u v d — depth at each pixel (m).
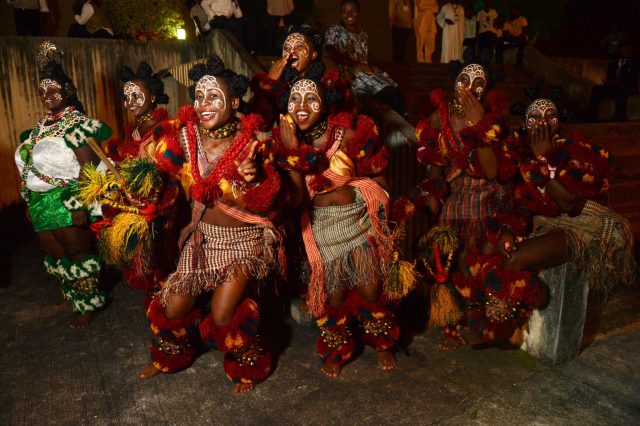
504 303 3.06
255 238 2.92
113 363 3.33
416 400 2.92
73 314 4.02
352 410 2.84
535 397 2.94
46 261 3.90
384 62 7.55
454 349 3.44
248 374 2.99
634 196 5.25
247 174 2.59
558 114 2.96
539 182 2.89
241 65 5.17
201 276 2.86
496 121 2.92
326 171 2.87
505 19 10.05
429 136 3.24
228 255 2.86
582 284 3.24
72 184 3.67
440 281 3.31
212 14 7.00
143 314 4.02
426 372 3.19
